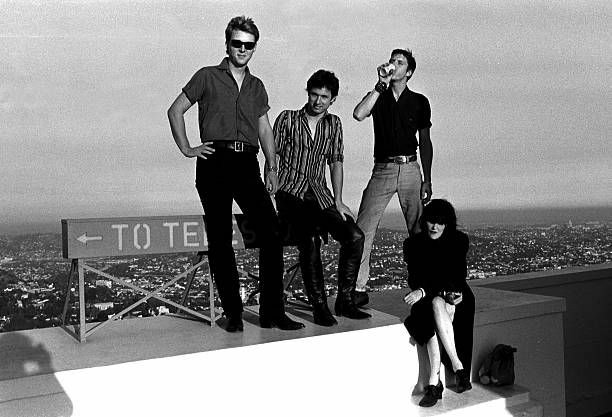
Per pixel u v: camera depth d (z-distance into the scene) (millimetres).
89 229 3660
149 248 3816
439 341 4066
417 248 3969
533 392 4512
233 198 3934
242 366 3475
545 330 4570
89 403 3123
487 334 4285
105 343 3656
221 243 3863
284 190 4098
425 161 4586
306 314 4371
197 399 3361
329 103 4062
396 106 4383
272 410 3555
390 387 3926
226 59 3889
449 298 3896
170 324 4180
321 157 4141
